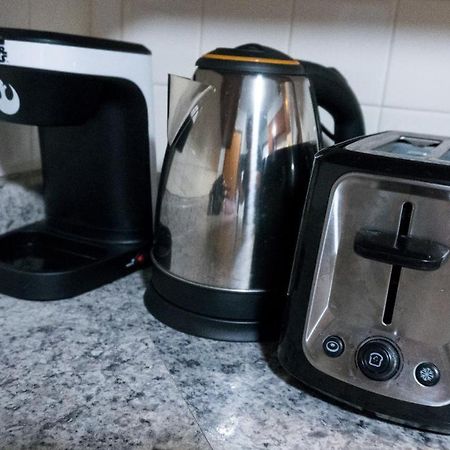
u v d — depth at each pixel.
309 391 0.53
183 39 0.86
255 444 0.45
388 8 0.76
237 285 0.59
